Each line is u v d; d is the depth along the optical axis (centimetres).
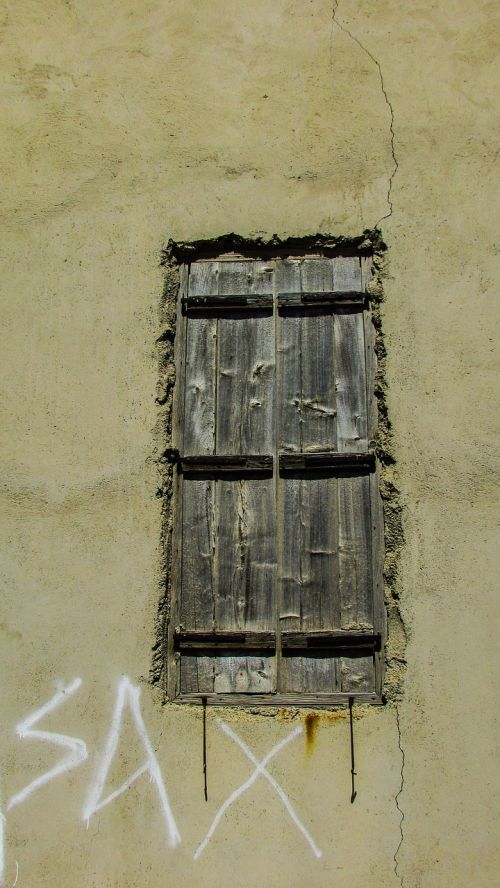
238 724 311
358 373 341
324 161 345
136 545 325
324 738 308
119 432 333
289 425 341
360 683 318
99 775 309
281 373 345
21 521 329
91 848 304
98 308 343
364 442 335
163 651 321
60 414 336
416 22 350
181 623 328
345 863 297
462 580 312
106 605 321
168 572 328
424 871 294
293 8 356
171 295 346
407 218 338
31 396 338
